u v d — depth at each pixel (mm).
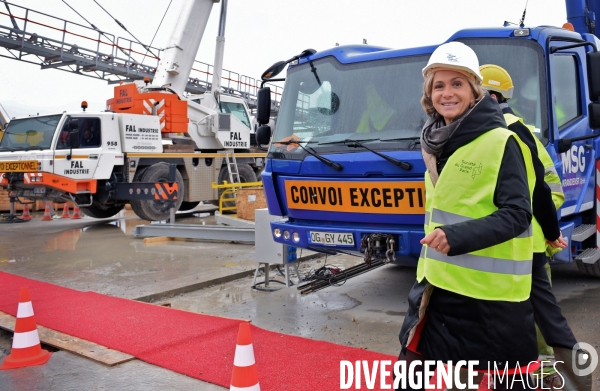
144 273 7195
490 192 2109
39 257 8492
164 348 4242
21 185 11609
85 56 17703
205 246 9484
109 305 5492
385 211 4617
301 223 5285
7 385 3697
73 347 4301
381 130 4859
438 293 2254
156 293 6086
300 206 5184
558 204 3203
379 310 5453
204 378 3672
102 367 3959
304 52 5609
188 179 13477
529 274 2193
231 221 11117
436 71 2240
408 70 4953
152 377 3754
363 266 6312
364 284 6629
